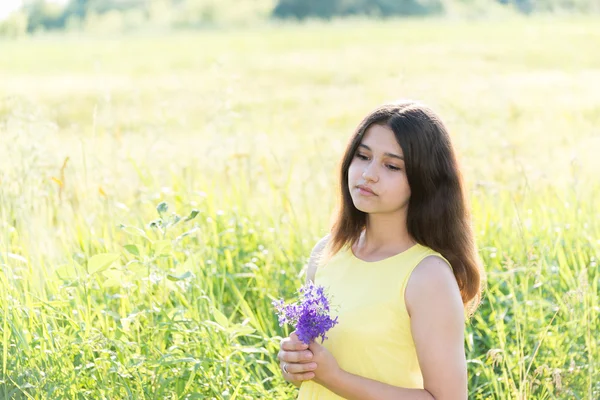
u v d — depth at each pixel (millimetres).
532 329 5785
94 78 32438
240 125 9797
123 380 4621
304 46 50562
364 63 36094
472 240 3715
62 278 4938
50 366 4738
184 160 9305
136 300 5402
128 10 116312
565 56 36719
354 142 3699
